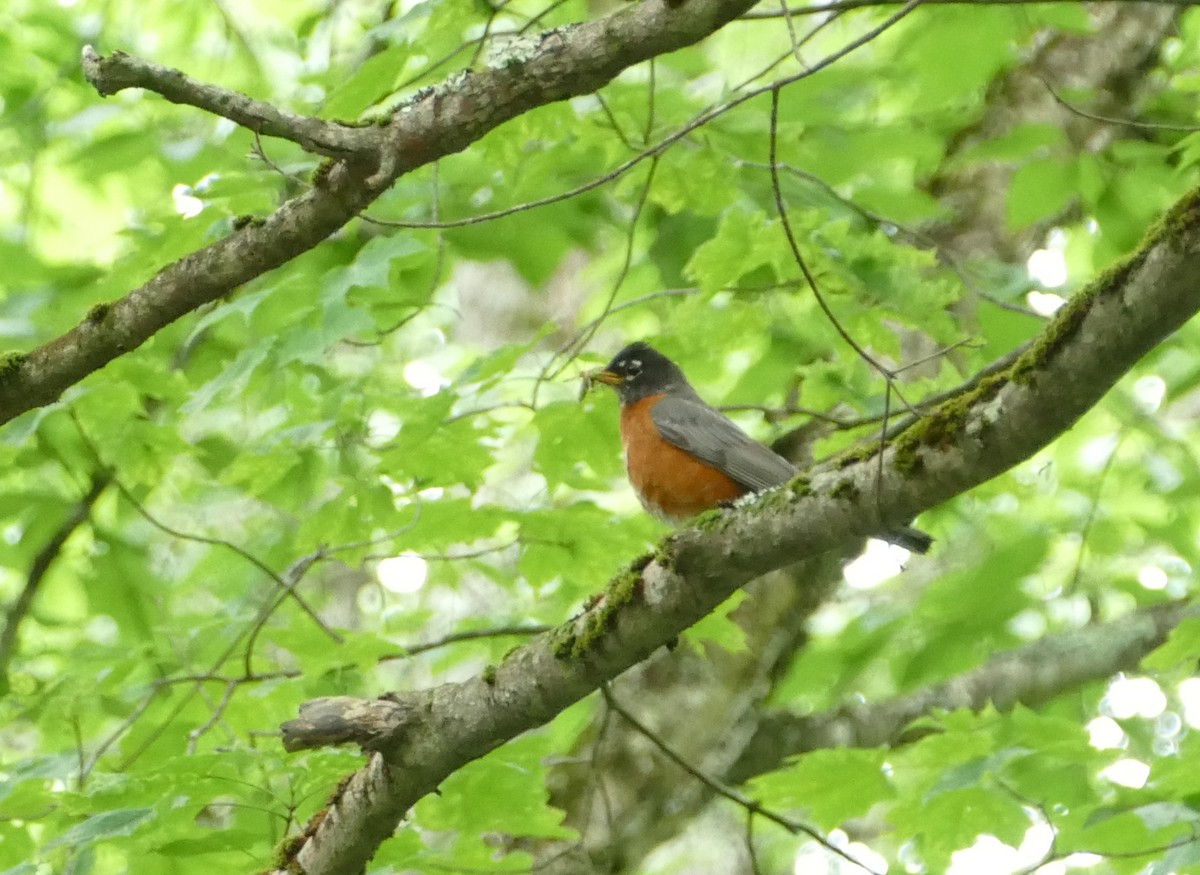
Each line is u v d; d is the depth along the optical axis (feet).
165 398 40.32
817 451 38.17
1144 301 18.25
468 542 37.78
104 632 51.60
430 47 33.22
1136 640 47.01
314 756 28.63
